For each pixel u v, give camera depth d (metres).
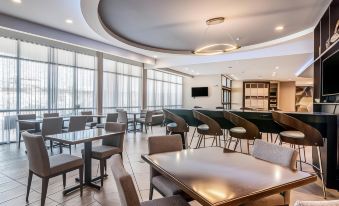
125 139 6.53
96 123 6.57
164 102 11.90
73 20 4.76
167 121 4.92
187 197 1.90
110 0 3.40
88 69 7.66
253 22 4.35
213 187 1.29
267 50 6.57
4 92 5.68
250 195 1.20
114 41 5.50
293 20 4.21
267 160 1.96
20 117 5.42
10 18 4.48
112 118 6.35
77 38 5.82
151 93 10.90
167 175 1.53
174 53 6.89
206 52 5.74
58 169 2.54
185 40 5.76
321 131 3.07
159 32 5.08
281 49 6.33
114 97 8.70
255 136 3.27
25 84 6.06
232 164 1.76
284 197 1.75
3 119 5.69
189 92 13.27
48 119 4.38
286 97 15.13
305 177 1.48
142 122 7.80
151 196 2.28
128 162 4.19
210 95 12.61
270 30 4.85
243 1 3.44
